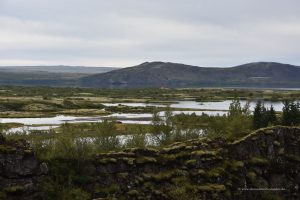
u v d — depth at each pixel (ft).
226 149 194.70
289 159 206.28
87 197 154.40
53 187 150.61
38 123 489.26
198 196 172.65
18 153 147.74
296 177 204.64
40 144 162.20
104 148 184.75
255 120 329.93
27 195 145.38
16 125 439.22
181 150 186.70
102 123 194.70
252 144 200.75
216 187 178.81
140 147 183.62
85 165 162.61
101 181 162.81
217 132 225.35
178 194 168.25
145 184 168.96
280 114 520.01
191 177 179.01
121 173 167.32
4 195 140.15
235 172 189.26
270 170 199.41
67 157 160.97
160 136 225.76
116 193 161.89
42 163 152.76
